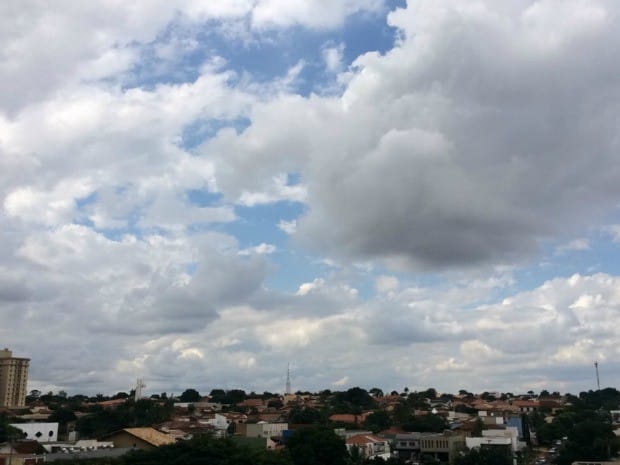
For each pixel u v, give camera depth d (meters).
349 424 188.62
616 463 113.69
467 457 135.00
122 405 199.50
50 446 117.56
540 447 173.38
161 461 81.88
